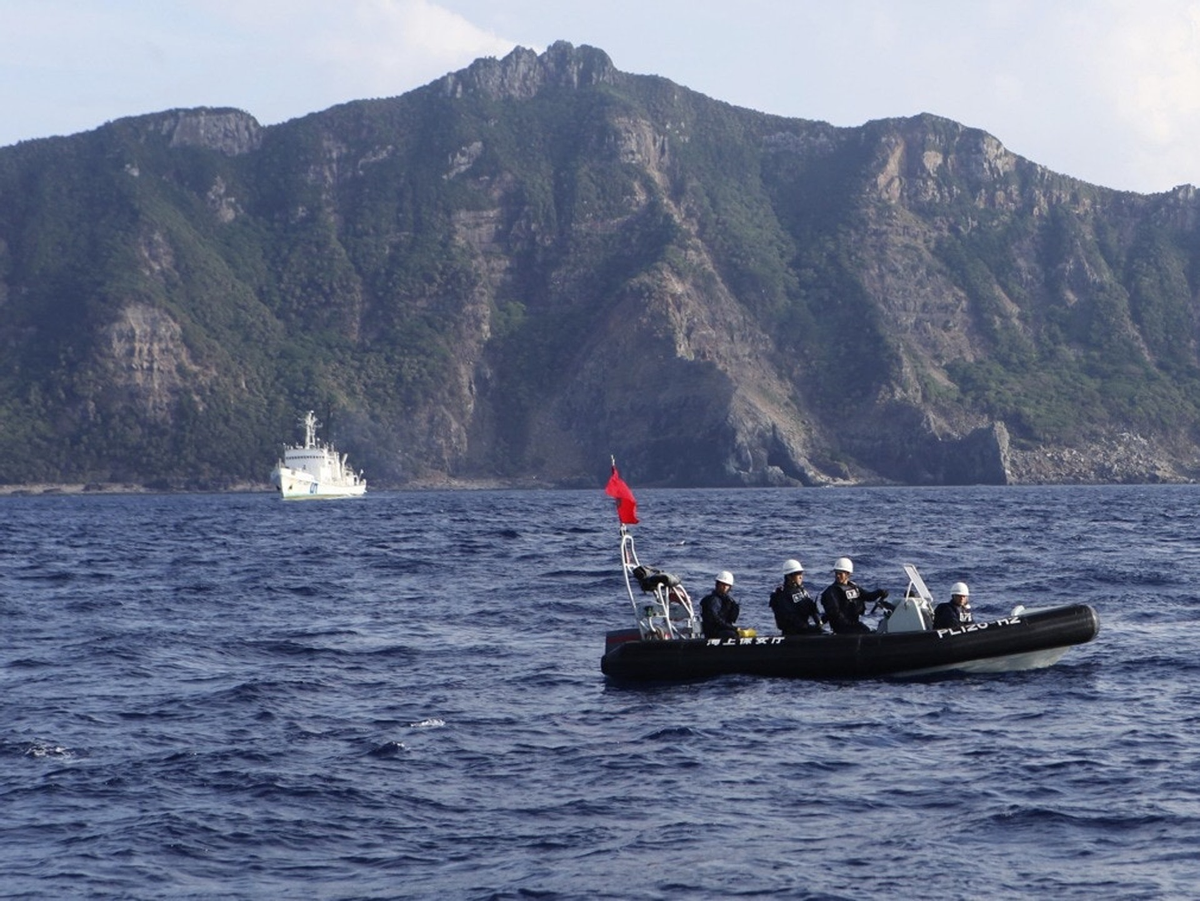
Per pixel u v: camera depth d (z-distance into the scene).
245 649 36.69
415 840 18.91
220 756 23.69
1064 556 67.94
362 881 17.27
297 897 16.75
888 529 103.25
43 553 85.69
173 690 30.28
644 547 82.06
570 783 21.77
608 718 26.77
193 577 62.72
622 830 19.16
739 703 27.95
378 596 51.38
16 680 31.86
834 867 17.41
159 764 23.12
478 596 50.72
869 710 27.03
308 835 19.17
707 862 17.67
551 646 36.81
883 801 20.41
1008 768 22.11
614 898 16.42
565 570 63.34
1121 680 29.61
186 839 18.92
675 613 33.16
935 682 29.83
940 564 63.34
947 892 16.44
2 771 22.70
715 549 78.62
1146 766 21.95
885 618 31.44
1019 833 18.64
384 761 23.31
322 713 27.55
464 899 16.50
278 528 123.12
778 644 30.55
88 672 32.94
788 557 70.88
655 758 23.31
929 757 23.06
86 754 23.92
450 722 26.50
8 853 18.44
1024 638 30.31
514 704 28.36
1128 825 18.84
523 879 17.16
